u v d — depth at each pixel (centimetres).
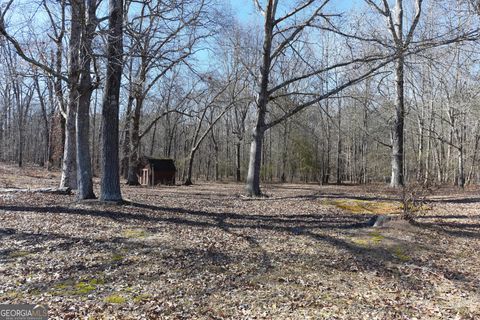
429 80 2747
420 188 1124
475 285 631
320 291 586
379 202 1510
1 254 665
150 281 588
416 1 1908
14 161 4922
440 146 3591
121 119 2700
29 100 4559
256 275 640
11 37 1023
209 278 614
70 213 1001
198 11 1169
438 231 983
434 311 525
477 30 1355
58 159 3234
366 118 3416
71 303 495
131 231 855
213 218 1081
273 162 4303
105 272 612
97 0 1155
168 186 2553
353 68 1672
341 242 859
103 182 1175
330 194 1848
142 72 1583
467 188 2480
